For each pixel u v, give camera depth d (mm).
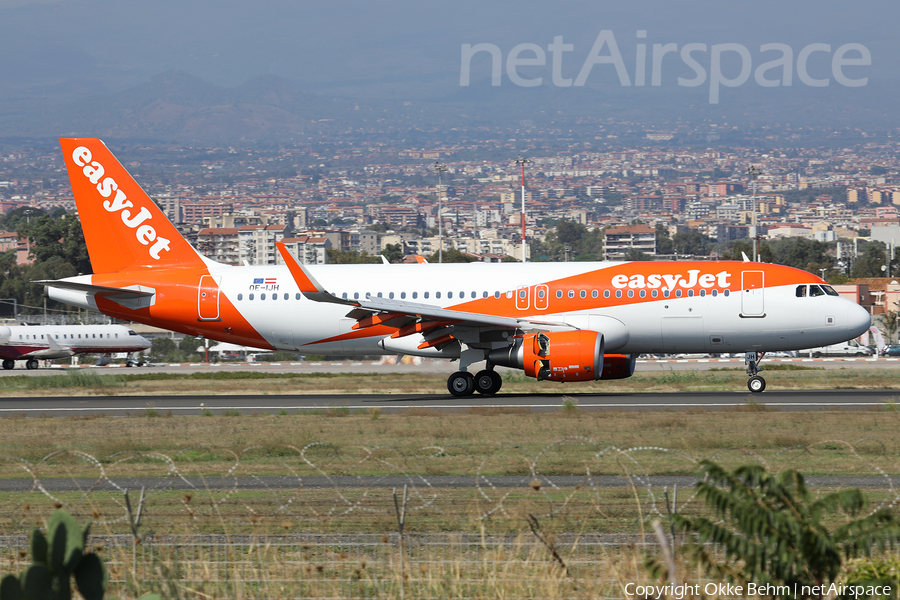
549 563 44562
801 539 32688
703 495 34719
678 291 141000
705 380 171625
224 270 157500
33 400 161250
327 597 42312
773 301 139250
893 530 32750
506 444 87750
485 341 142750
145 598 35062
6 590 29484
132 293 155500
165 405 144625
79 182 158375
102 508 62000
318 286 132875
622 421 103812
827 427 95938
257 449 88250
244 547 49844
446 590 42219
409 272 151500
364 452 85250
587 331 136000
